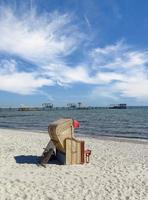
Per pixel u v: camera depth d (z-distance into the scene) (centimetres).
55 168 1101
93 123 5341
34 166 1134
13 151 1488
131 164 1234
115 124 5062
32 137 2266
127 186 888
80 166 1148
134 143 2155
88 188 856
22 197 760
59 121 1167
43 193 798
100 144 1941
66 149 1143
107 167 1156
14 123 5722
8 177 964
